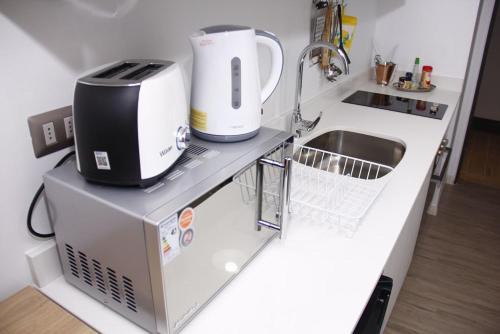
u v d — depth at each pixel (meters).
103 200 0.75
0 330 0.79
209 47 0.94
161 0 1.03
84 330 0.80
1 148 0.81
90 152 0.75
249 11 1.37
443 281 2.29
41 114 0.85
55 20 0.82
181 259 0.76
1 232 0.85
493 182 3.42
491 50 4.26
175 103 0.81
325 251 1.07
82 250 0.85
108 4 0.91
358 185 1.37
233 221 0.91
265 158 0.96
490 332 1.98
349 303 0.91
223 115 0.97
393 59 2.79
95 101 0.72
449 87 2.64
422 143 1.79
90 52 0.90
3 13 0.74
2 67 0.77
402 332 1.97
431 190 2.57
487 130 4.54
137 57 1.01
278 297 0.92
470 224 2.80
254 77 0.99
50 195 0.84
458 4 2.46
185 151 0.94
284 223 1.07
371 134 1.91
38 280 0.93
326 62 2.01
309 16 1.77
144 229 0.70
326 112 2.16
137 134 0.73
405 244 1.67
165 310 0.76
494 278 2.32
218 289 0.92
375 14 2.68
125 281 0.80
